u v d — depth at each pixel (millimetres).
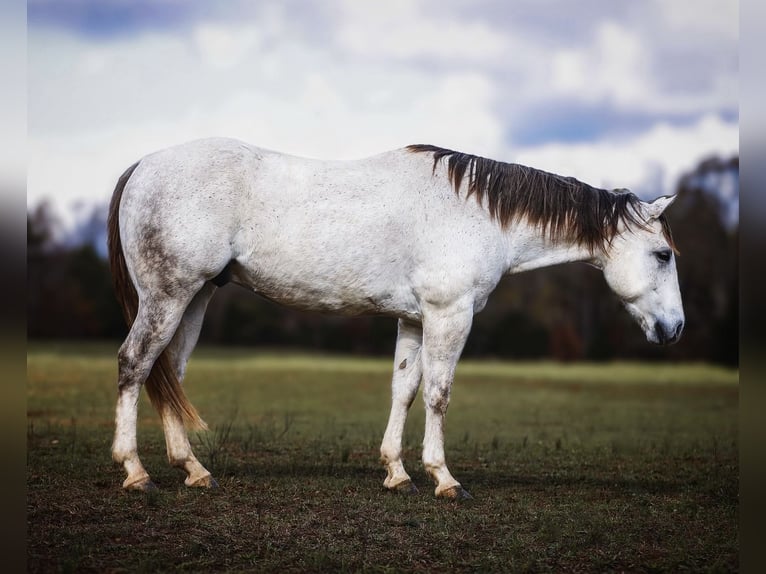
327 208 5562
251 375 17875
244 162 5527
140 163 5594
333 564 4312
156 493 5340
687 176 34531
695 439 9430
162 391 5605
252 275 5625
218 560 4324
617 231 6203
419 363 6000
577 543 4762
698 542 4848
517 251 6121
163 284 5336
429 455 5711
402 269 5750
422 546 4633
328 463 6938
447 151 6023
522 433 9875
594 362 28422
